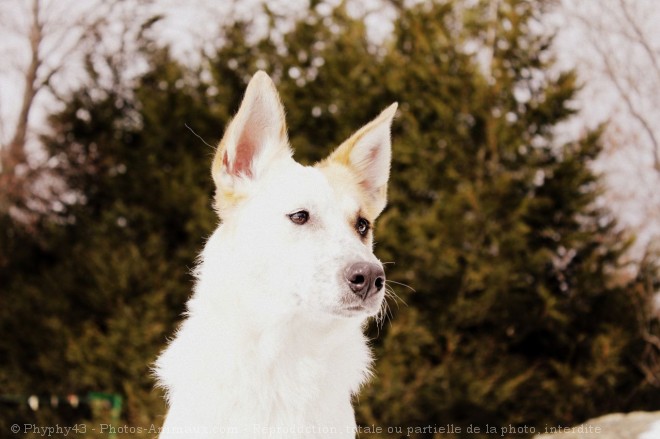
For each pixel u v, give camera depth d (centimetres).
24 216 1487
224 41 1419
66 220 1394
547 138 1173
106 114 1408
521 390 1088
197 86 1358
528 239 1116
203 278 371
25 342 1218
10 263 1360
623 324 1176
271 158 399
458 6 1287
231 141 391
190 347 358
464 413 1052
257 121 404
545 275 1145
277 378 349
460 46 1212
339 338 361
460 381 1030
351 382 368
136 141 1384
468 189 1082
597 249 1166
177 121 1283
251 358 348
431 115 1171
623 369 1114
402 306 1054
